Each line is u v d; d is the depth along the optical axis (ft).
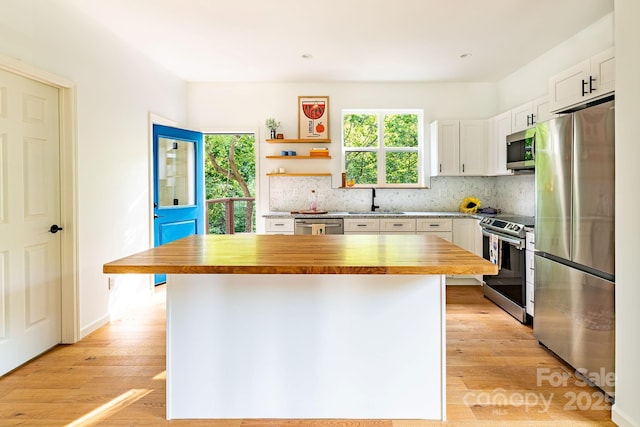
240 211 29.22
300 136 16.16
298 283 6.02
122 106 11.51
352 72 14.74
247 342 6.09
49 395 6.92
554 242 8.27
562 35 11.28
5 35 7.45
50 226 8.87
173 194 14.93
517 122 12.96
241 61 13.47
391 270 4.79
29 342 8.29
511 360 8.36
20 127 7.99
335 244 6.89
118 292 11.37
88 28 9.89
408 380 6.10
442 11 9.76
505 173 13.87
